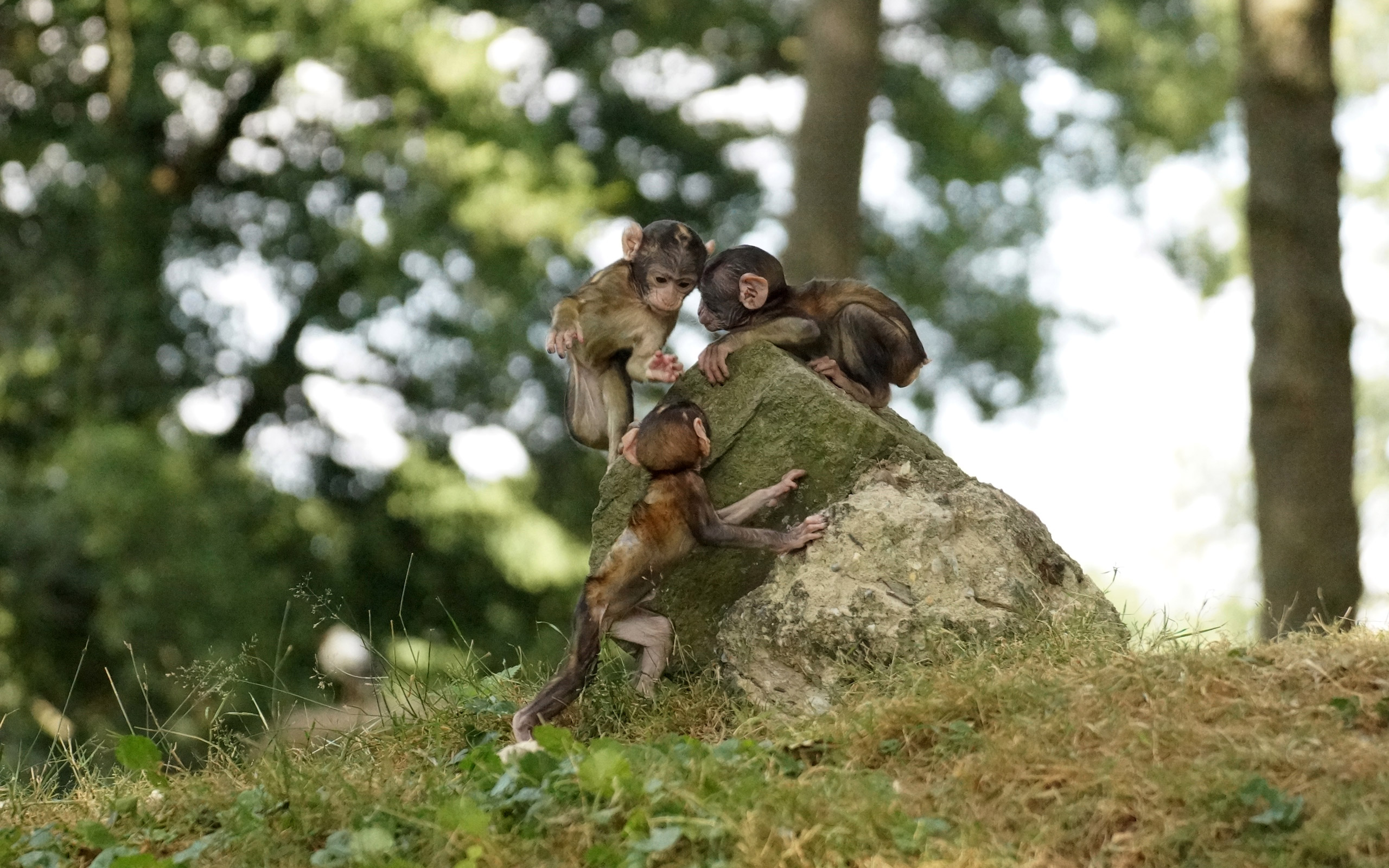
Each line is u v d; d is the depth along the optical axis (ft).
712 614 20.56
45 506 54.75
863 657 19.06
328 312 68.03
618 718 19.94
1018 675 17.08
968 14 75.31
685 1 71.26
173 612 52.29
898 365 21.93
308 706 23.58
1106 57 74.38
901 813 14.25
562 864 14.05
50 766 21.29
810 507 20.58
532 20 71.67
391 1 59.67
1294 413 38.11
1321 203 38.83
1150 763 14.78
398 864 13.78
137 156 62.85
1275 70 39.01
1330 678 16.30
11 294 59.41
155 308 62.80
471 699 21.17
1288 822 13.58
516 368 67.77
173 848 16.75
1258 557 38.65
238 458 60.75
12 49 62.39
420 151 61.77
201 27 59.77
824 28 51.19
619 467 21.08
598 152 72.79
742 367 21.04
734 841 13.91
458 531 62.13
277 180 67.62
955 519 19.85
